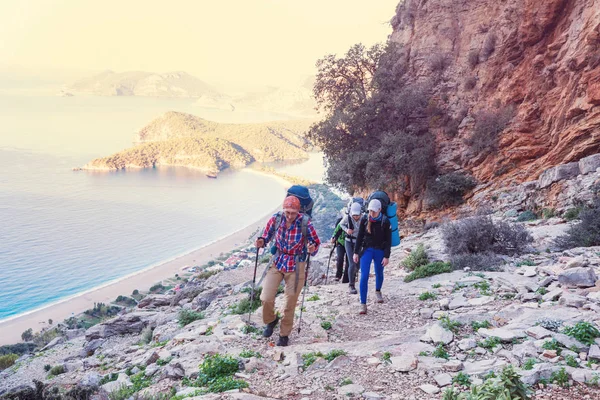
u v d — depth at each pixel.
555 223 15.11
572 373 4.93
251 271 21.05
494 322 7.04
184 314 12.36
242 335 7.77
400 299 9.52
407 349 6.35
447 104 27.94
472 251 11.88
